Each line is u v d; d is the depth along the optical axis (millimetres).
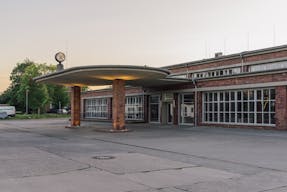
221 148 14828
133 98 39844
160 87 34469
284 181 8508
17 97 76625
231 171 9750
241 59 32688
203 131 24375
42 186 7816
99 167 10195
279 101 23172
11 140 18797
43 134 23141
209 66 36375
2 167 10180
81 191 7406
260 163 11070
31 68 73750
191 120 30859
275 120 23484
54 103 84750
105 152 13672
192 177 8898
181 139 18812
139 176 8953
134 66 21812
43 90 73500
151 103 36500
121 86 25578
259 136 20078
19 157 12211
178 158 12102
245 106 25891
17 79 87250
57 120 49750
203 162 11250
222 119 27812
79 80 27969
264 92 24516
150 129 26797
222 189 7695
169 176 8992
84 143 17188
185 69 39656
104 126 32000
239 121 26359
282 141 17422
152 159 11820
